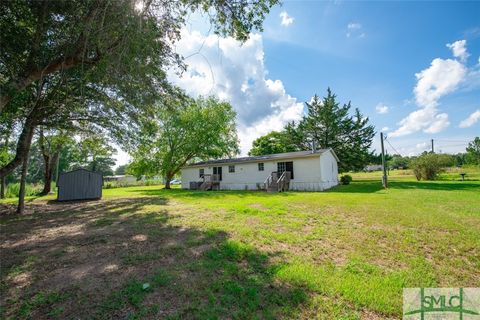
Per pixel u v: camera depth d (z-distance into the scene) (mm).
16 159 8625
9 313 2305
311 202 9430
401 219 6027
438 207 7598
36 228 6141
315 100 30016
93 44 4902
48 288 2791
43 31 5309
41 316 2258
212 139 24156
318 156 16562
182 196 14195
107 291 2699
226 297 2547
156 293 2645
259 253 3871
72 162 42375
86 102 8672
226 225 5742
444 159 21875
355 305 2432
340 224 5734
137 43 4723
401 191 13016
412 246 4148
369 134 28375
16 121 9359
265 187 17797
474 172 30531
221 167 22172
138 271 3232
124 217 7293
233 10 5090
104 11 4219
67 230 5824
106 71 5711
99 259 3711
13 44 5461
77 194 13297
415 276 3053
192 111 22688
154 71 6234
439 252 3877
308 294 2623
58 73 6742
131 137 11758
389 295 2615
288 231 5184
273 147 40219
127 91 6566
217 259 3633
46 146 17047
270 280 2945
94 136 12406
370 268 3285
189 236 4891
